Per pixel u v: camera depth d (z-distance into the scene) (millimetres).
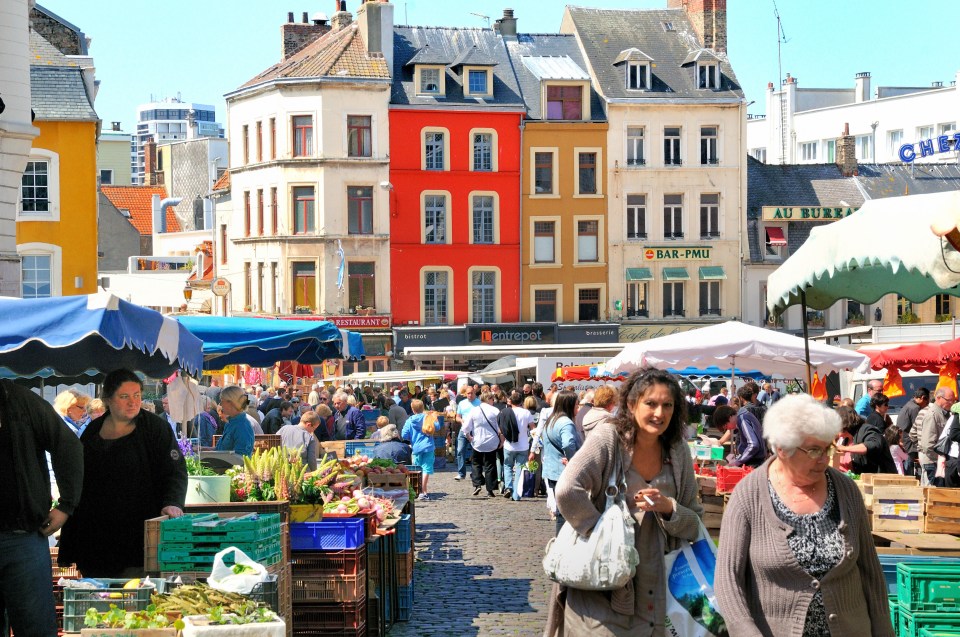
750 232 62656
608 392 15008
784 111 94125
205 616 6930
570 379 35719
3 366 10422
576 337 59719
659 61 62969
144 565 8547
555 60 62281
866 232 8531
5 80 24344
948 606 7773
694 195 61156
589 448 6602
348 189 57719
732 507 5812
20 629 7797
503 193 59625
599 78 61688
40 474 7902
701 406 29609
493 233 59656
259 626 6797
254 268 59344
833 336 37344
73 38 51031
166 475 9141
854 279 10719
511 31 63656
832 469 5816
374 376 46688
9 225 24625
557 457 16516
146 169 97688
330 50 59031
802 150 93375
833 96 94875
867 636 5668
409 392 49000
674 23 65125
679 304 61250
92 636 6816
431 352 55031
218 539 8305
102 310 8531
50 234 41031
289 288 57656
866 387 33500
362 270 58062
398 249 58281
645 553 6586
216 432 23812
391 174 58156
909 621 7789
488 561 16250
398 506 13477
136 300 65375
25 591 7773
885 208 8414
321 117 57312
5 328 8398
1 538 7734
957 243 7480
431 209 59031
